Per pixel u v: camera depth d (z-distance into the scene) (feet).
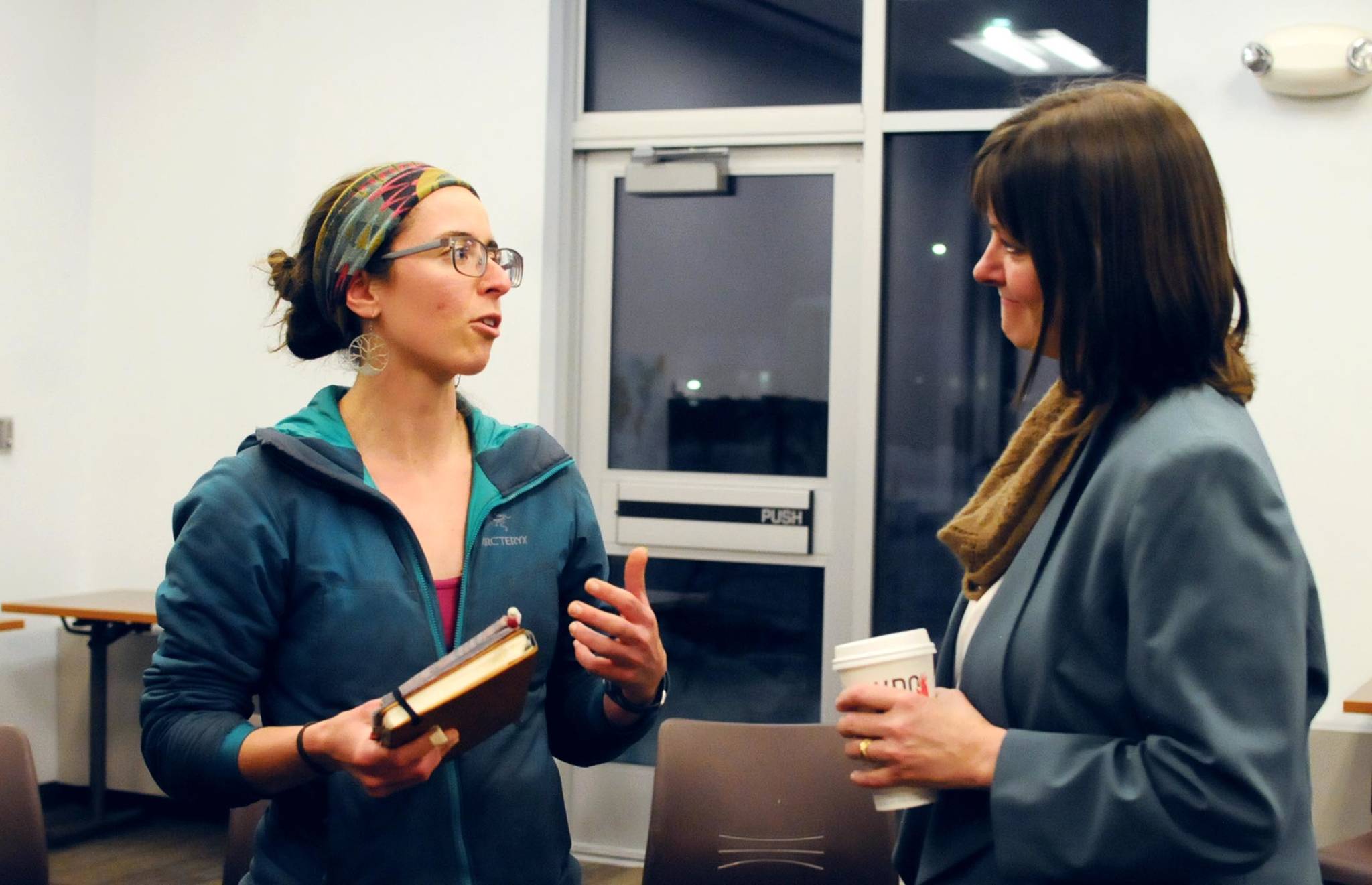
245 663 3.97
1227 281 3.25
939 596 11.69
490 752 4.07
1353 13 10.05
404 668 3.96
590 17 12.61
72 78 13.58
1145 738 3.11
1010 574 3.43
